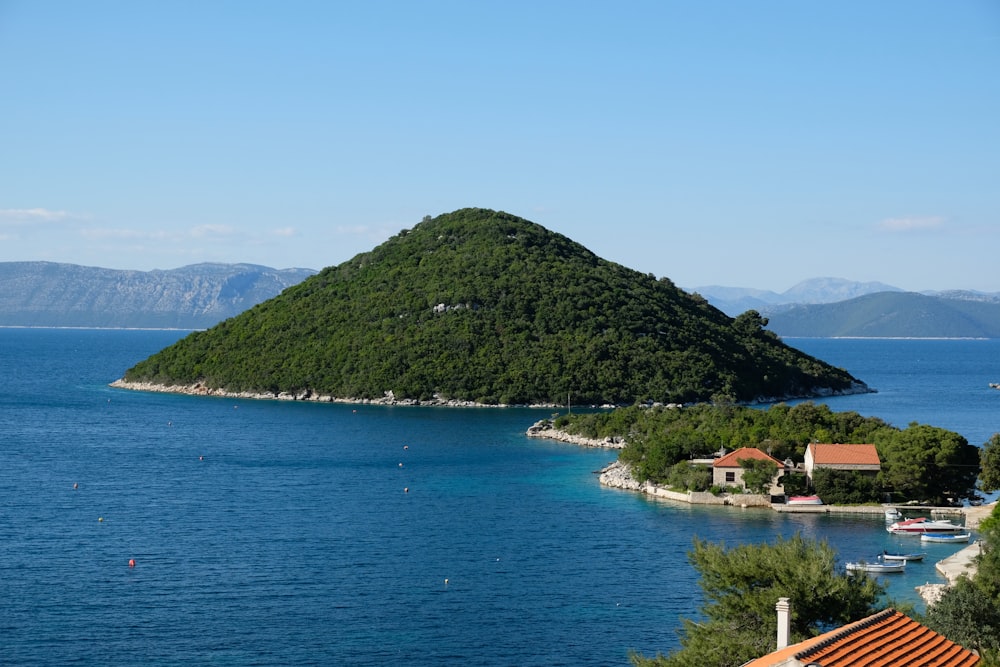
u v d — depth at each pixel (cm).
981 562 8656
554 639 9112
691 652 6588
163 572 11156
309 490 16725
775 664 4600
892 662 4834
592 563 11694
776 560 6769
